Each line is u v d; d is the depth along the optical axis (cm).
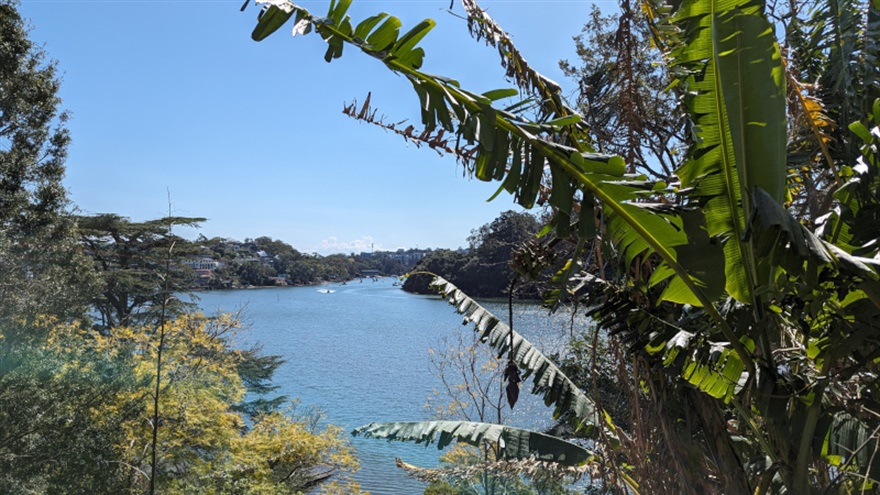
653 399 241
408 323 7244
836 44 273
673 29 235
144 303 2378
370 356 4669
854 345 205
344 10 195
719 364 228
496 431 313
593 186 217
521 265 239
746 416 236
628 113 269
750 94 204
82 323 1752
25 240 1792
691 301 239
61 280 1767
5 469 1167
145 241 2816
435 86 199
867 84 257
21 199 1861
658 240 226
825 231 226
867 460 220
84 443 1223
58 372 1323
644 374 257
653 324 245
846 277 197
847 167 236
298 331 6525
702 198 227
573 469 319
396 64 199
